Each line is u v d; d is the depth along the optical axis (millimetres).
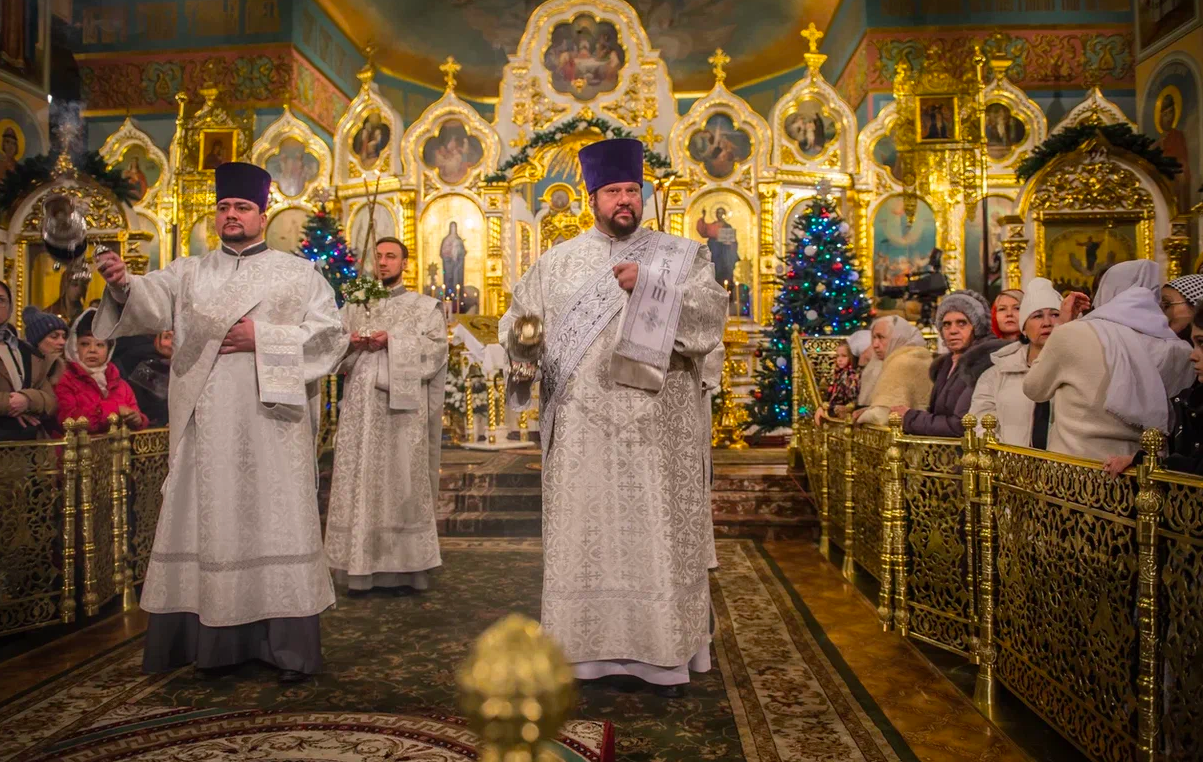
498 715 856
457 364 11398
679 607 3480
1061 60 15141
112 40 16188
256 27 16031
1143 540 2445
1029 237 12859
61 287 11133
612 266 3729
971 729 3248
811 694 3623
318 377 3959
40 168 11273
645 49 14742
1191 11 12953
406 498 5492
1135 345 3111
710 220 14336
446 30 17984
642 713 3385
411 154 14398
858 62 15750
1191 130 13000
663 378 3484
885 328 6223
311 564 3799
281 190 14711
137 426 5664
